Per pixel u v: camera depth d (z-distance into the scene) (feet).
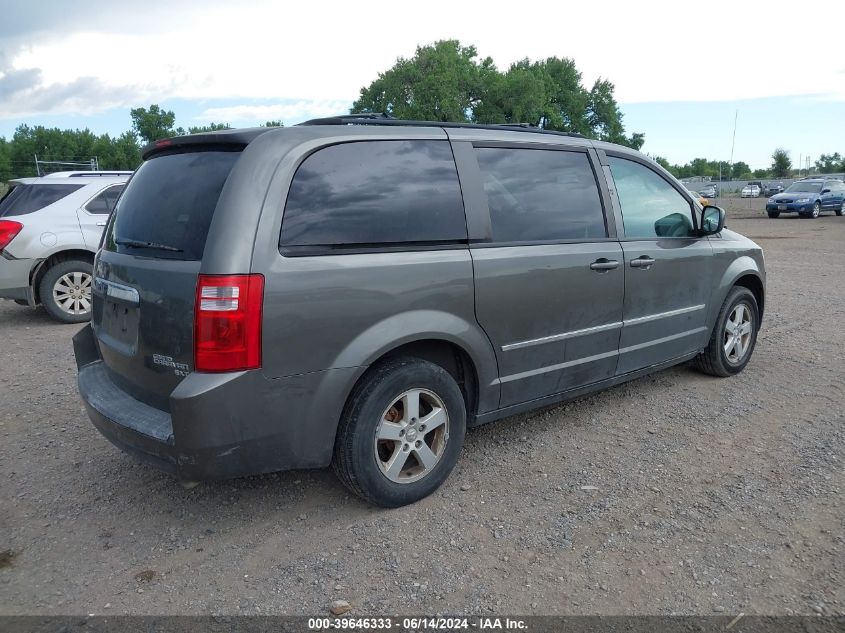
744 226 82.94
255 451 9.84
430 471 11.66
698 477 12.46
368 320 10.48
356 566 9.82
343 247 10.36
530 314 12.65
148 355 10.28
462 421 11.98
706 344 17.42
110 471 13.14
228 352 9.34
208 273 9.33
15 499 12.03
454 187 11.80
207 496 12.05
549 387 13.50
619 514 11.15
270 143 10.12
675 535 10.48
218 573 9.74
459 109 178.91
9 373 19.94
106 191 28.25
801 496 11.65
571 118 208.03
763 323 25.32
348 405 10.69
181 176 10.78
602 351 14.26
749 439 14.17
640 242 14.88
